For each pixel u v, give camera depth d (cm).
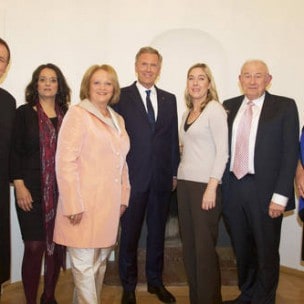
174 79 359
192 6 339
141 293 286
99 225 199
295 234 336
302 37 327
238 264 251
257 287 238
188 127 228
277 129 226
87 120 197
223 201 241
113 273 305
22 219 229
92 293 202
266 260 233
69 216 193
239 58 342
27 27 309
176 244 318
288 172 220
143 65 251
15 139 224
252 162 230
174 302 269
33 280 233
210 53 354
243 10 338
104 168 201
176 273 310
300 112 332
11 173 224
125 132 221
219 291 229
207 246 221
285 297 285
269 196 228
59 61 319
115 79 213
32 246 228
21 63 309
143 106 252
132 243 254
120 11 332
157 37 342
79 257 201
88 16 325
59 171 193
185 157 230
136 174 247
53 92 233
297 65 330
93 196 198
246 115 234
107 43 332
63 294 285
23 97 311
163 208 263
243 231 242
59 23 317
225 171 237
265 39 336
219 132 217
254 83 228
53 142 228
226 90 349
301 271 330
